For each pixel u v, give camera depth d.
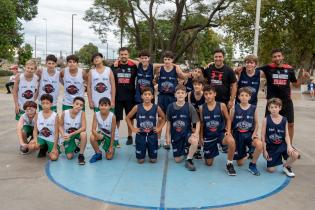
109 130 5.94
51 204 4.15
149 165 5.73
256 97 6.29
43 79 6.50
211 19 27.72
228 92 6.27
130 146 6.94
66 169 5.43
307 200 4.43
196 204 4.23
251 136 5.61
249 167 5.54
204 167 5.69
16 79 6.50
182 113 5.72
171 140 5.90
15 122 9.42
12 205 4.11
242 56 22.22
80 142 5.86
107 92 6.48
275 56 6.15
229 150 5.34
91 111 11.73
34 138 5.98
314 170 5.68
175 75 6.50
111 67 6.81
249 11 20.50
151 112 5.77
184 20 32.31
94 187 4.70
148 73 6.60
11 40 27.08
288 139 5.46
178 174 5.31
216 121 5.62
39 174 5.18
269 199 4.44
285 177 5.31
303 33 20.72
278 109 5.43
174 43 28.69
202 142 5.98
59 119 5.98
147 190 4.64
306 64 23.61
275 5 20.20
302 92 23.48
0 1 24.27
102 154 6.28
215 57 6.16
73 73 6.47
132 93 6.79
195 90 6.15
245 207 4.18
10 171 5.29
